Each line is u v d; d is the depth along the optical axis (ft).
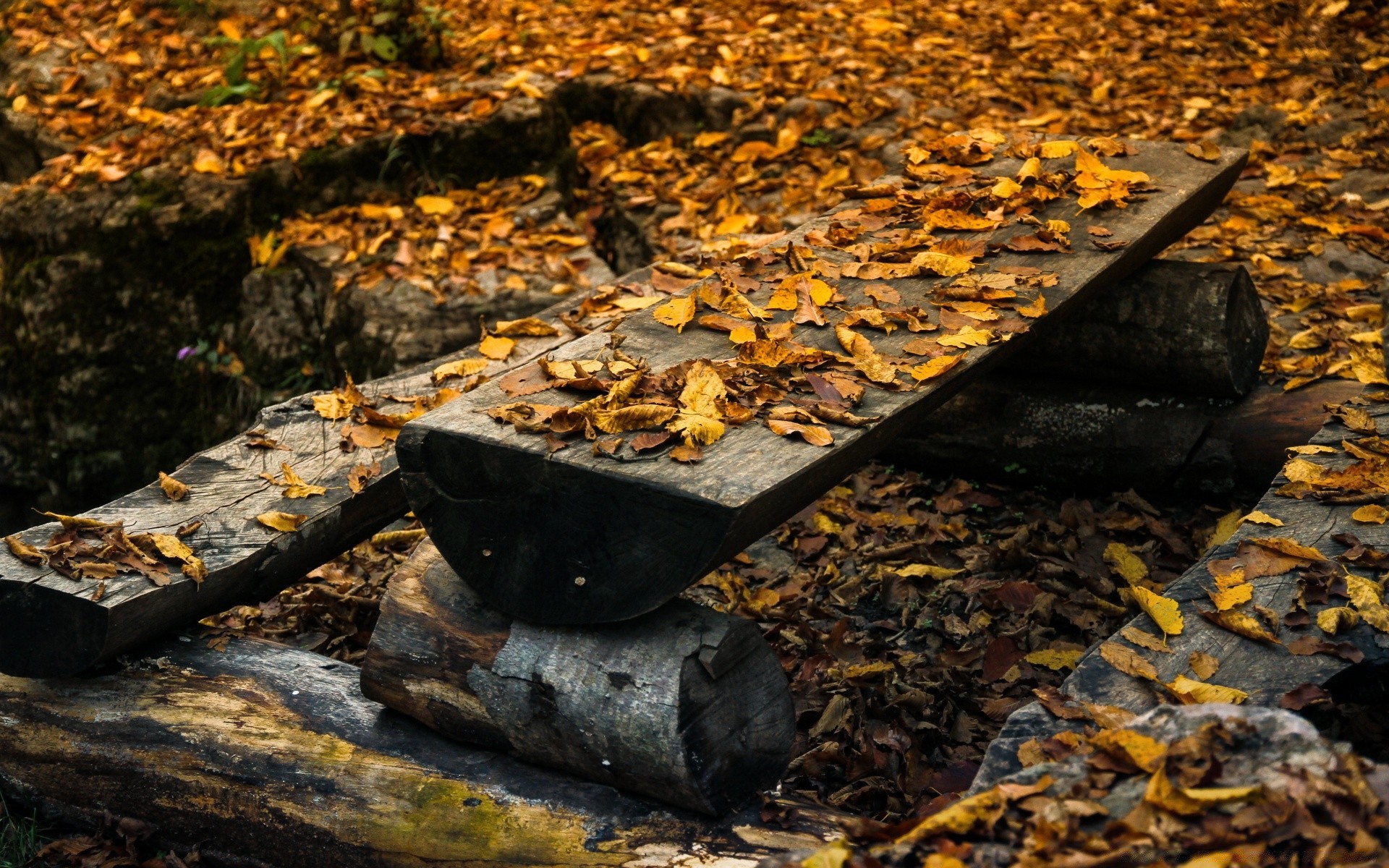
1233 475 11.82
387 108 19.06
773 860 5.86
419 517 7.84
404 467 7.74
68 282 18.11
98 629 8.43
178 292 18.01
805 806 7.80
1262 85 20.79
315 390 17.24
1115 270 10.25
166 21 22.97
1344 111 19.33
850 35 22.27
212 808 8.36
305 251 17.52
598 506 7.12
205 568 8.82
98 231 18.02
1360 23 22.07
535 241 17.17
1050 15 24.03
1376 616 7.47
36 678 8.96
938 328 9.11
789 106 19.67
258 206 18.08
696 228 17.44
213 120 19.43
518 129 18.92
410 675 8.15
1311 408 11.51
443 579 8.29
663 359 8.65
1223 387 11.81
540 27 22.67
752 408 7.91
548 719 7.61
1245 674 7.30
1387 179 17.24
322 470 9.93
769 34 22.12
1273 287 14.80
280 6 23.12
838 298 9.54
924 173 11.93
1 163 21.22
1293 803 5.18
